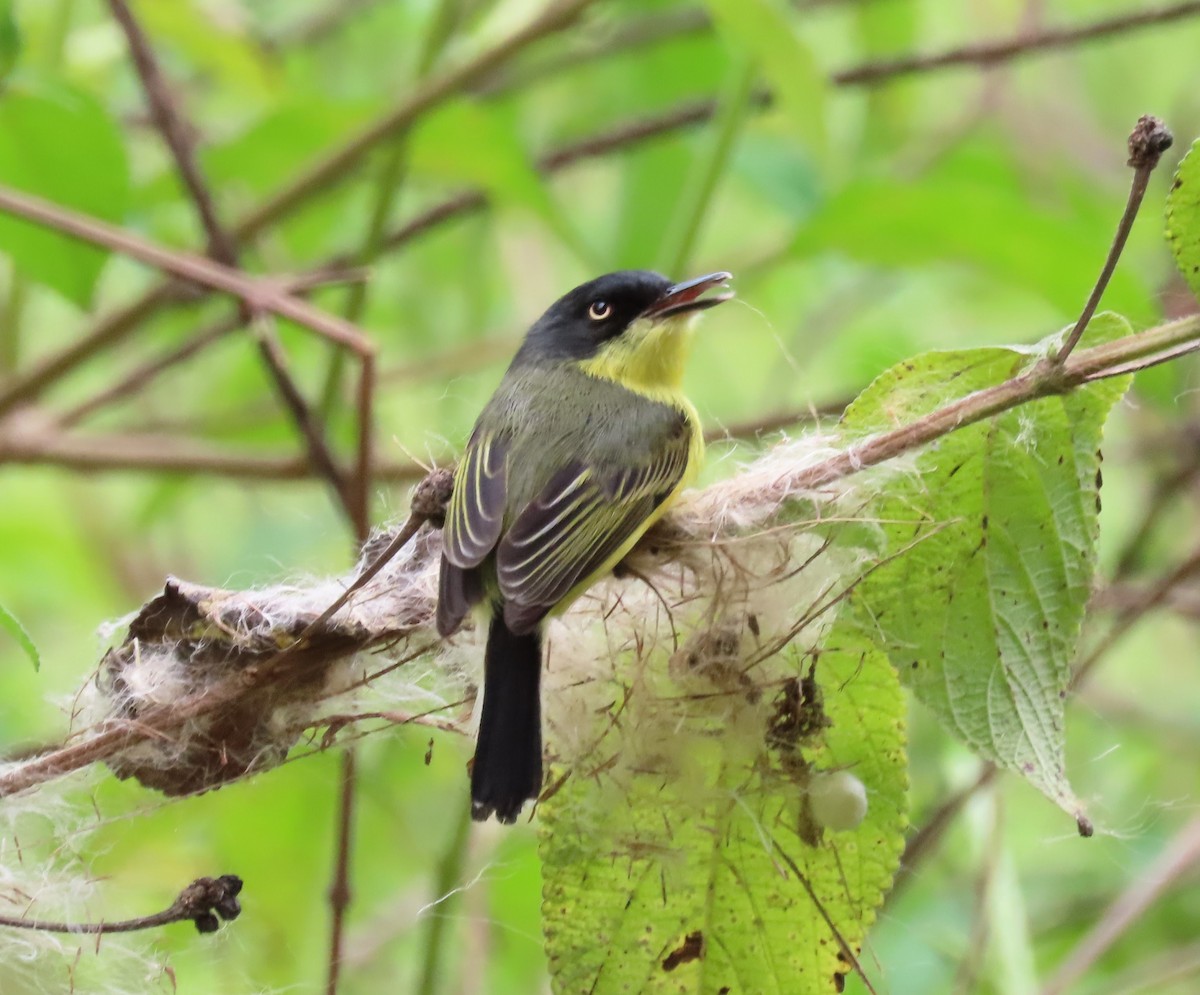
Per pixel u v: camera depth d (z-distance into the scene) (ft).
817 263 40.81
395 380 38.68
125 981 21.02
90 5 41.24
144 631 19.97
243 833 32.35
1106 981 32.01
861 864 18.83
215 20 37.11
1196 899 33.96
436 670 21.22
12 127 28.09
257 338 27.55
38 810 20.30
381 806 32.86
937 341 40.04
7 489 42.09
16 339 36.47
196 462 32.94
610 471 22.74
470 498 21.86
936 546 18.83
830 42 46.09
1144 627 41.24
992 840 27.50
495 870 30.71
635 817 19.07
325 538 40.27
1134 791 35.60
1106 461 37.06
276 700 19.74
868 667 19.06
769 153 37.37
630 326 26.86
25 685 37.68
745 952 18.84
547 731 19.75
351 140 31.81
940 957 29.66
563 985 18.76
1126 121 45.27
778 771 18.95
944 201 30.45
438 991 29.14
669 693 19.51
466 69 31.63
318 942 32.48
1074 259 30.40
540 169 37.83
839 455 19.08
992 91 41.24
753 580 19.84
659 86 41.68
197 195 30.83
